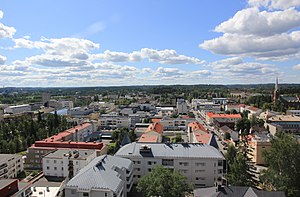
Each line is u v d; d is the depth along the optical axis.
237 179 75.81
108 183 63.25
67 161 97.69
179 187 64.81
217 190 64.50
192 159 87.12
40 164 112.44
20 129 168.50
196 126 152.25
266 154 81.94
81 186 62.12
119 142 134.88
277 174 73.62
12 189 64.06
